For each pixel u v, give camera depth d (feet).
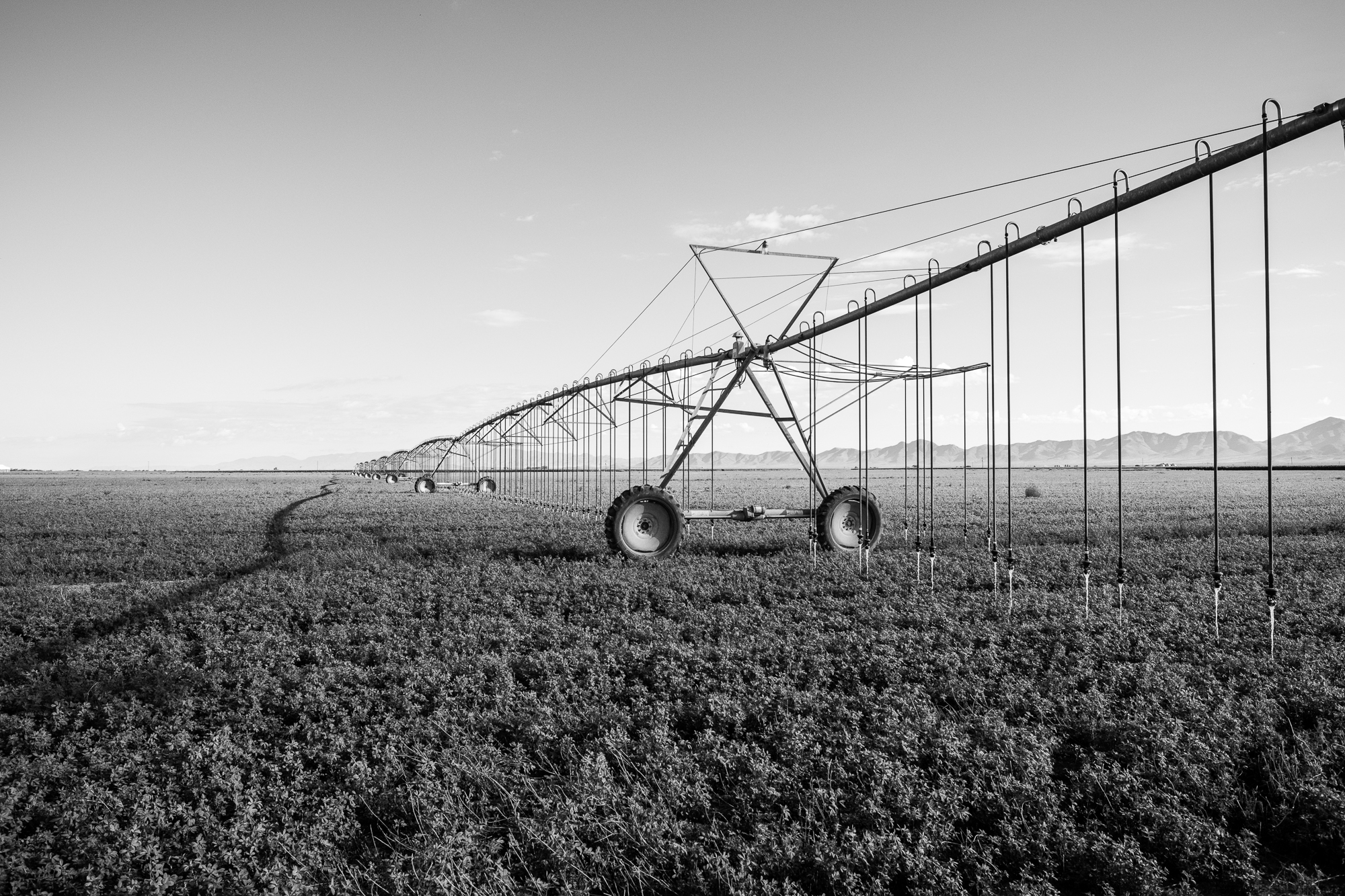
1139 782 21.98
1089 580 45.50
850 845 19.36
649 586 47.57
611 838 19.93
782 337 58.13
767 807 21.53
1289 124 26.94
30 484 273.54
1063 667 31.83
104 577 58.39
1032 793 21.36
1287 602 42.34
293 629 40.42
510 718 26.94
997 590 45.32
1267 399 29.78
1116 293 35.63
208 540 77.41
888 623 38.32
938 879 18.45
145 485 257.96
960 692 28.78
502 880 18.16
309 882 18.79
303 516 106.11
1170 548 63.10
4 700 30.30
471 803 21.72
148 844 20.10
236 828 20.36
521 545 69.56
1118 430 35.99
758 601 44.29
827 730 25.79
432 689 30.14
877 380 62.75
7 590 51.67
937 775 23.00
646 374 74.13
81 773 24.18
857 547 62.08
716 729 26.71
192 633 40.27
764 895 17.70
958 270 44.21
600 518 94.53
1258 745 24.30
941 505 116.57
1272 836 21.20
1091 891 18.76
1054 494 158.30
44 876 18.94
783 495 152.25
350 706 29.01
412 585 50.60
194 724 27.30
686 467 68.54
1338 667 30.63
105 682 31.48
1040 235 38.17
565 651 34.12
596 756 23.50
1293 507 106.22
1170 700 27.48
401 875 18.34
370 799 22.17
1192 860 19.63
